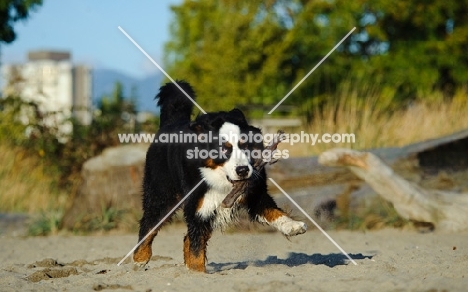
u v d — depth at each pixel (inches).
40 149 613.6
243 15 1131.3
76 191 534.9
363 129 589.0
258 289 232.5
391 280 239.9
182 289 241.1
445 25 1132.5
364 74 1067.9
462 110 644.7
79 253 393.4
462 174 503.2
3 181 618.5
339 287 232.8
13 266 324.5
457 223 455.5
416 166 506.6
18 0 720.3
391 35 1127.0
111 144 611.5
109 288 250.8
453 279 239.1
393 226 479.8
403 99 1042.1
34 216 554.6
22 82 746.8
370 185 469.1
